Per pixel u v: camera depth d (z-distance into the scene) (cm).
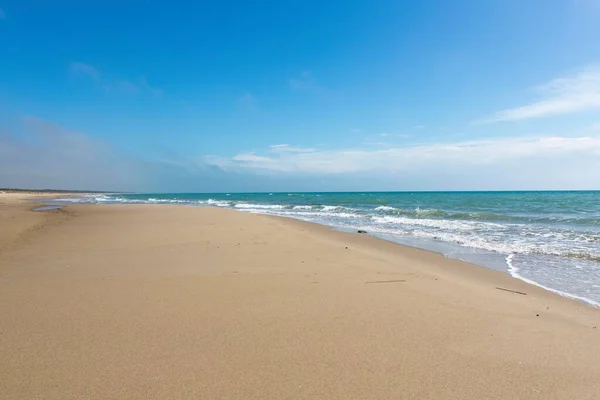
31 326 425
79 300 529
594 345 414
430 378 325
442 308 528
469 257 1061
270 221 1819
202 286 620
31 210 2689
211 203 4969
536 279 807
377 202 4766
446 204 4019
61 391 290
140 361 343
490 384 317
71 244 1088
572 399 298
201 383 307
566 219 2069
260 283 646
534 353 385
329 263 844
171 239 1209
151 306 506
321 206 3866
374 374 329
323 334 418
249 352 367
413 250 1149
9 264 788
